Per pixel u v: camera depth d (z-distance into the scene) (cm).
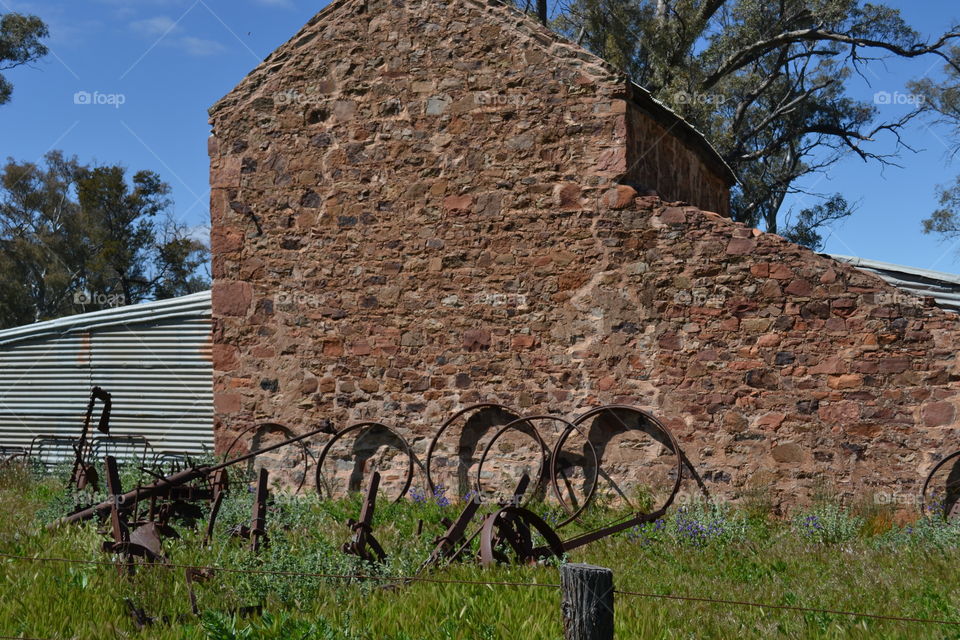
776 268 1101
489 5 1218
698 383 1119
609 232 1157
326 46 1284
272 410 1273
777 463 1086
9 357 1545
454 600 612
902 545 905
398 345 1234
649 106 1216
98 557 688
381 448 1235
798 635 575
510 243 1196
